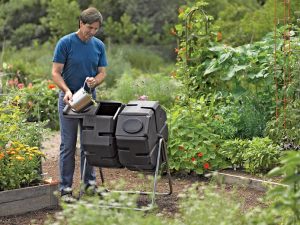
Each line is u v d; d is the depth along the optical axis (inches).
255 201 261.9
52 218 238.7
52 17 1043.3
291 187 173.3
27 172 255.4
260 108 349.4
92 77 257.9
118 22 1088.2
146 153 235.6
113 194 190.5
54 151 380.2
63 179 259.0
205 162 305.9
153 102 243.1
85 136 239.3
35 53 908.6
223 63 351.3
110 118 237.6
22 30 1062.4
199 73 359.6
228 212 182.1
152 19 1067.3
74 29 973.8
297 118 313.3
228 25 631.2
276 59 341.4
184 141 310.8
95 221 175.6
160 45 1047.6
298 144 309.7
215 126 326.3
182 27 366.0
